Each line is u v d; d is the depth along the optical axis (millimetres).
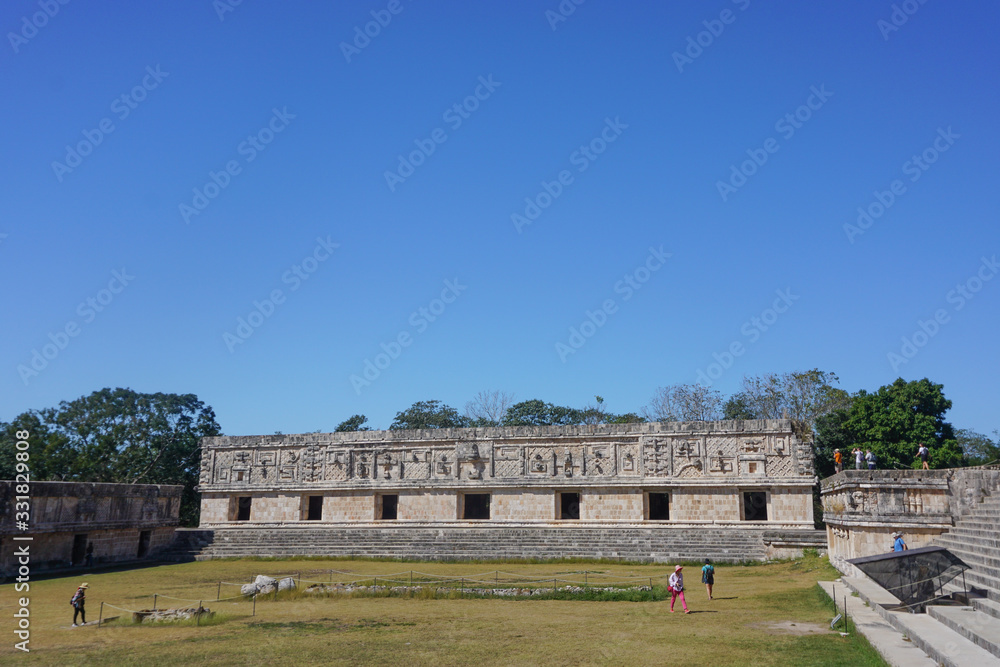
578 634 19328
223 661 16766
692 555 39406
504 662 16156
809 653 16281
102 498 41875
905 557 18516
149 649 18312
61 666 16578
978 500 26953
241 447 52125
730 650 16828
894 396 51375
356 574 35812
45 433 60375
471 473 47094
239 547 47281
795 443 41812
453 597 26750
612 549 41375
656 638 18516
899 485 28109
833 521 31672
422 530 46406
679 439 43719
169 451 64500
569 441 45906
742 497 43031
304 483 50188
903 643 15758
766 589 27984
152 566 42531
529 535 44062
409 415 80062
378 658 16734
